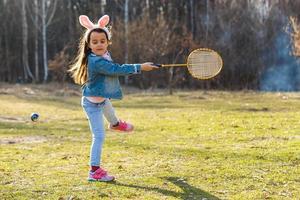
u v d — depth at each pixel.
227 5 45.53
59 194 6.73
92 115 7.46
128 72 7.14
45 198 6.56
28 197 6.62
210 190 6.83
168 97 32.00
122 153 10.11
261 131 13.07
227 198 6.42
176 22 44.41
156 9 48.66
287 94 32.78
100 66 7.16
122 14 49.06
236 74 43.78
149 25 42.19
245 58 43.81
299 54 33.34
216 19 45.38
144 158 9.43
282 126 13.91
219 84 42.91
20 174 8.09
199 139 12.23
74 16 50.56
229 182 7.28
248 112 19.39
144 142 11.99
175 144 11.49
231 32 44.56
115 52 41.59
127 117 19.31
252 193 6.64
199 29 46.50
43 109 24.47
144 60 41.06
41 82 48.12
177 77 40.31
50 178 7.73
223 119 16.59
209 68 7.49
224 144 11.16
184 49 41.75
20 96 33.31
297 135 12.06
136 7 49.38
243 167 8.29
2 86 42.09
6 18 51.25
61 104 27.84
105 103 7.57
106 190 6.89
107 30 7.44
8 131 15.34
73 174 8.03
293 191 6.75
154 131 14.35
